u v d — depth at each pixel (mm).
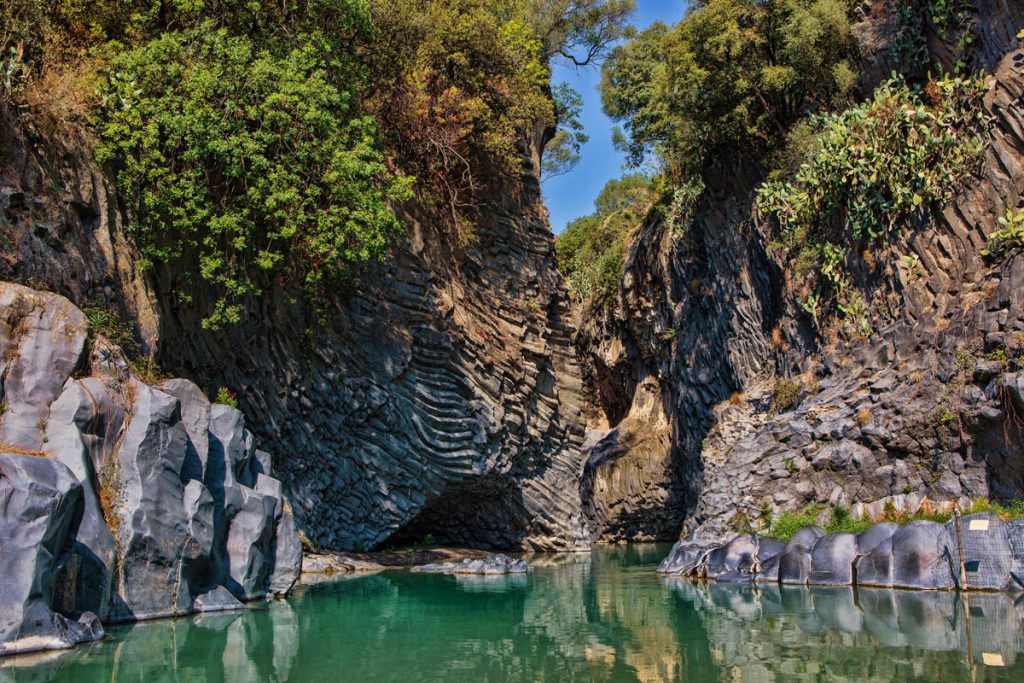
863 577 12633
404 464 18531
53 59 12531
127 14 14227
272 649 8570
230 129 13531
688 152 24078
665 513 28844
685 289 26266
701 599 12164
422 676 7457
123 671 7316
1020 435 11938
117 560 9391
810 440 15633
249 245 14672
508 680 7293
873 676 7016
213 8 14742
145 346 12539
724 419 21188
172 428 10297
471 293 20828
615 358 33344
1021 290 12734
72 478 8430
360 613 11062
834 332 17500
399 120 19375
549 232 23828
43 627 7895
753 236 21641
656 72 23672
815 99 20656
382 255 15820
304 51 14750
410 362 18562
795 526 14609
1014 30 14891
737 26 20891
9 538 7691
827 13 18984
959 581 11617
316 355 16953
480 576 16016
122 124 12570
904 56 17078
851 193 17156
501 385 20781
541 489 22500
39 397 9148
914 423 13789
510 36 20672
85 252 11781
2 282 9477
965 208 14766
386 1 18234
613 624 10148
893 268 15930
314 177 14898
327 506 17562
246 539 11664
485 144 20531
